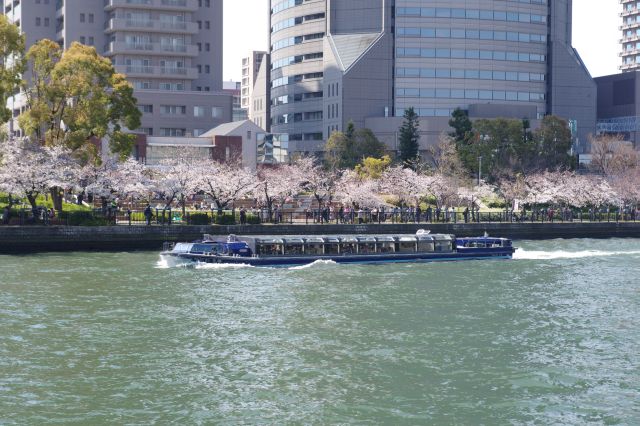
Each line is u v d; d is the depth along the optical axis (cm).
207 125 16375
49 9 16888
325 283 6188
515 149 14650
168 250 7231
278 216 9612
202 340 4369
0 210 8600
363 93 18938
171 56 16362
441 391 3619
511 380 3769
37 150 8500
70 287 5712
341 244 7462
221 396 3531
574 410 3412
